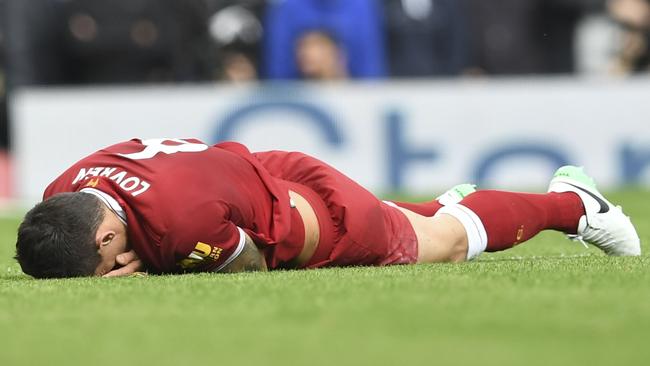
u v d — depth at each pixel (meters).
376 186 37.28
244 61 38.16
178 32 38.81
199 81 38.91
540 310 11.12
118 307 11.86
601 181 38.16
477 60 40.56
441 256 15.84
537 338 9.88
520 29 40.78
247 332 10.33
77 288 13.17
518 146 37.88
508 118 37.81
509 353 9.27
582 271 13.98
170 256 14.08
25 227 14.16
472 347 9.52
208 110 37.44
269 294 12.38
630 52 42.03
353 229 15.13
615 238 16.59
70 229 14.02
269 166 15.71
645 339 9.77
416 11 38.03
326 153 37.09
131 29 38.84
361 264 15.39
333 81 36.91
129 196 14.09
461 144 37.69
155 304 11.97
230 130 37.28
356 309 11.32
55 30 39.59
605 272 13.85
